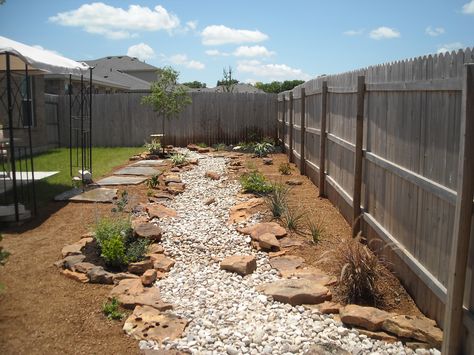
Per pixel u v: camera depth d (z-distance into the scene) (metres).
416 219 3.74
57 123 16.06
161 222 6.34
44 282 4.33
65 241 5.50
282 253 5.09
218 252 5.29
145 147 14.65
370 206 5.15
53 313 3.72
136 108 16.09
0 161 10.56
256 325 3.50
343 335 3.33
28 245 5.35
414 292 3.80
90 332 3.44
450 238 3.09
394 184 4.32
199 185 8.96
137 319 3.58
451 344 2.82
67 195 7.70
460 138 2.69
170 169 10.67
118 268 4.67
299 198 7.65
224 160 12.48
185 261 5.03
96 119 16.20
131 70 36.19
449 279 2.82
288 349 3.14
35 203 6.75
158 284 4.37
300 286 4.04
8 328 3.46
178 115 16.08
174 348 3.20
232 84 29.33
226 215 6.73
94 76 22.62
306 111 9.83
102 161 12.29
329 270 4.55
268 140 15.29
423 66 3.57
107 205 7.23
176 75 13.73
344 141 6.29
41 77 14.42
